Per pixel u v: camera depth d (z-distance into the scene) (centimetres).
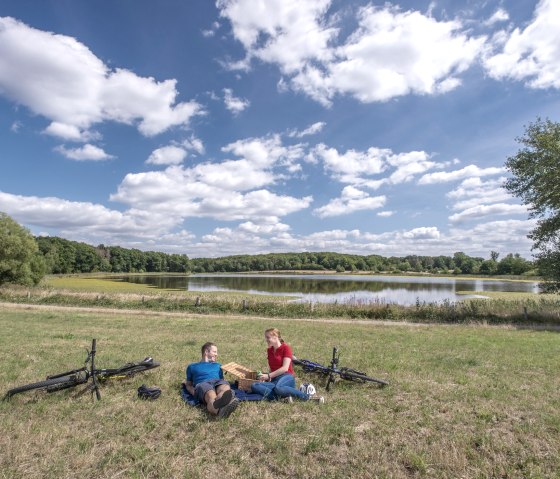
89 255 15200
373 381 757
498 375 850
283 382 668
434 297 5212
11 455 441
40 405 608
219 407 558
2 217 4744
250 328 1753
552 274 2730
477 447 491
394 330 1816
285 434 510
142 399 644
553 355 1130
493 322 2406
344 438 504
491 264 16538
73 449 459
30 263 4994
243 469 423
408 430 536
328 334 1585
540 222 2848
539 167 2766
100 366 880
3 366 859
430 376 830
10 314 2178
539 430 533
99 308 2916
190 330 1630
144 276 14662
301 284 8650
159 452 456
